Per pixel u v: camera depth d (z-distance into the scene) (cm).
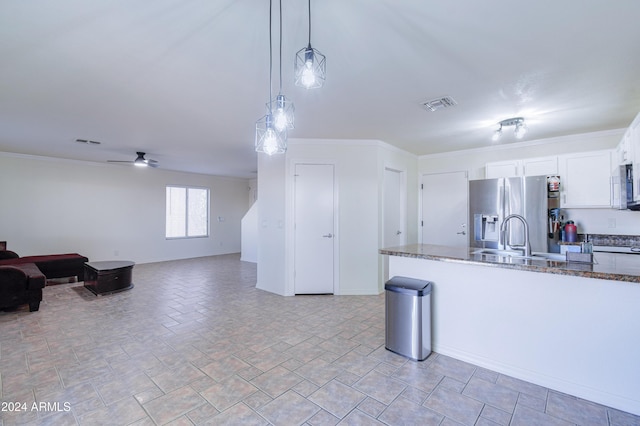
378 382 224
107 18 176
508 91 276
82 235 647
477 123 369
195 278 575
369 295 452
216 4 164
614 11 168
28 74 246
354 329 324
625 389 195
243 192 960
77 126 389
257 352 271
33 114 342
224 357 262
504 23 179
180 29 187
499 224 412
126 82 261
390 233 494
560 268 202
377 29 186
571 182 392
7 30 187
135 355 265
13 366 245
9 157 564
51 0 160
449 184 530
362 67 234
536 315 226
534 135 421
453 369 244
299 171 451
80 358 259
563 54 213
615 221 393
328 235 454
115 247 693
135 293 468
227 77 252
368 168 453
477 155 502
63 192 623
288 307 397
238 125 383
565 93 279
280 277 461
